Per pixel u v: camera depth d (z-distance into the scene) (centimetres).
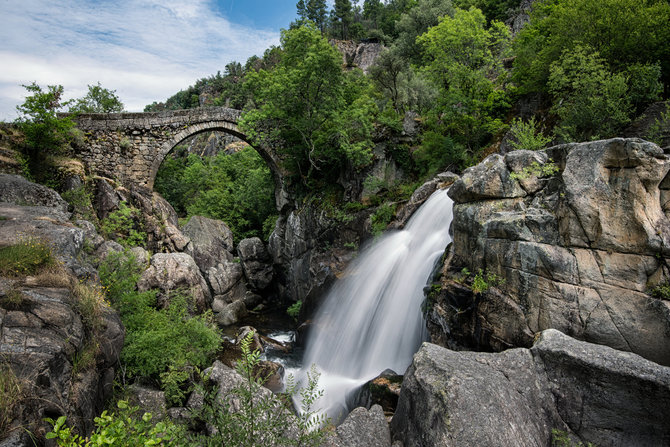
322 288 1914
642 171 668
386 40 5931
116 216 1958
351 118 2105
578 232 741
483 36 1995
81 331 668
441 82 2164
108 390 767
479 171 966
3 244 802
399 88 2531
